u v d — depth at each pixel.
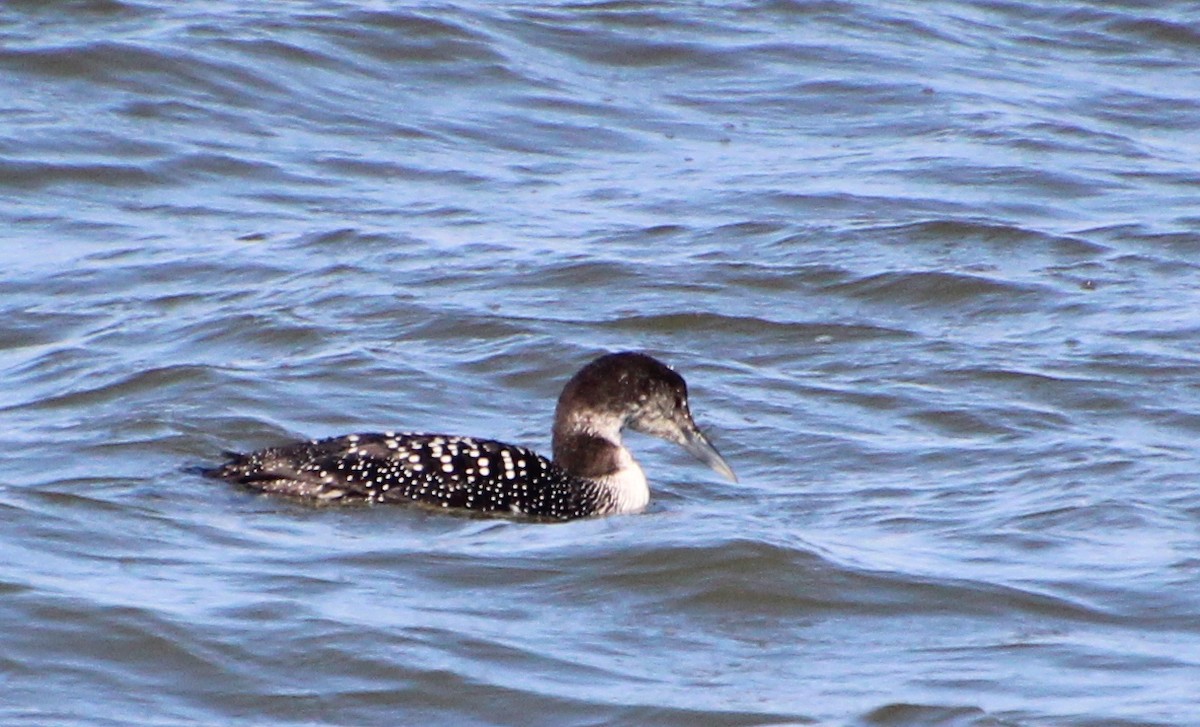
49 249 19.39
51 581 11.29
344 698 10.23
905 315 18.05
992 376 16.27
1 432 14.48
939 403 15.63
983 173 22.14
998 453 14.52
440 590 11.55
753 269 18.89
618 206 21.02
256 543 12.21
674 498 13.87
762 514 13.31
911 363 16.66
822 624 11.28
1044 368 16.42
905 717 9.98
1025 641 10.98
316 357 16.25
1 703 10.03
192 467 13.46
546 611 11.33
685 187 21.62
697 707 10.11
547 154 22.80
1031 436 14.91
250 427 14.69
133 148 21.94
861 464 14.43
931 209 20.92
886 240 19.83
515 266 18.91
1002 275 18.83
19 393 15.62
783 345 17.20
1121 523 12.88
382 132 23.06
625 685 10.40
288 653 10.59
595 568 11.85
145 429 14.48
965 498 13.55
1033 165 22.41
